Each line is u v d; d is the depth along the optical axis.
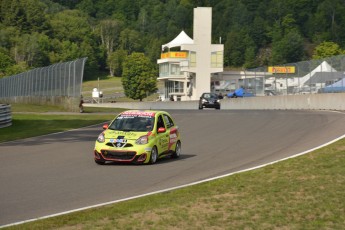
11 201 12.27
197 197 12.09
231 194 12.36
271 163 16.47
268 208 11.06
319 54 169.50
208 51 112.00
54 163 18.61
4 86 90.38
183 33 119.88
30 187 14.02
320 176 13.91
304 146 20.92
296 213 10.70
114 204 11.58
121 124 19.16
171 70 115.88
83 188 13.84
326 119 32.62
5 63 184.50
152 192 13.03
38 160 19.41
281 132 27.34
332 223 10.09
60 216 10.52
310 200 11.62
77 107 50.41
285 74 57.62
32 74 69.06
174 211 10.85
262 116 38.38
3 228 9.72
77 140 26.59
